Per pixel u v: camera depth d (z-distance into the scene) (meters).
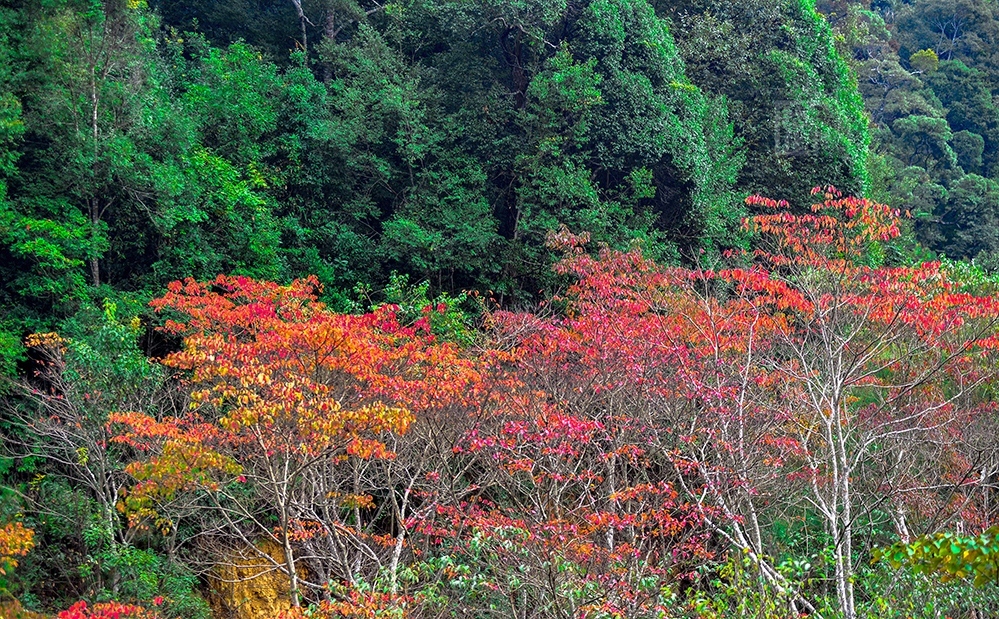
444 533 14.46
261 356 15.65
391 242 27.67
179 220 22.67
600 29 29.52
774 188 32.50
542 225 27.16
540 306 25.86
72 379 17.12
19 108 20.70
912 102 61.19
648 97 29.23
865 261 22.17
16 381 19.03
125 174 22.33
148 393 18.56
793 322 20.62
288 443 14.32
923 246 50.09
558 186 27.34
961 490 17.36
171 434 15.02
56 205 21.73
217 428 15.69
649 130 28.86
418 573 14.32
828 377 15.99
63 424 18.58
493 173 30.11
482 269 26.94
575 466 16.16
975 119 63.53
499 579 13.40
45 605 17.03
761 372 17.61
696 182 29.11
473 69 30.97
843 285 17.44
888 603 12.34
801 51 34.75
